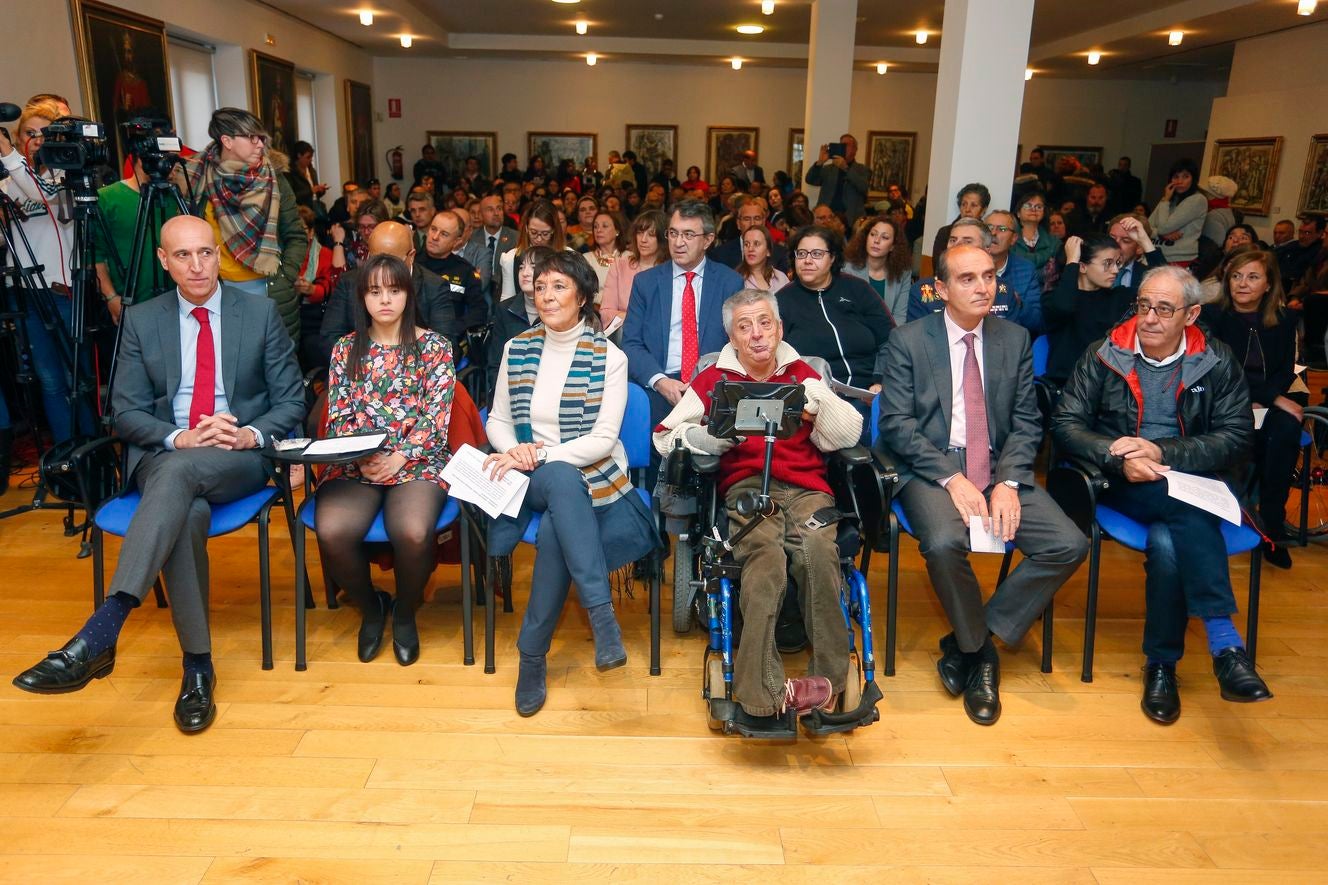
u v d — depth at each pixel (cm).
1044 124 1489
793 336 336
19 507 341
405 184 1430
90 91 576
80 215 306
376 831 193
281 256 372
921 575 327
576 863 185
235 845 188
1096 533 247
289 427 267
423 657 264
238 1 816
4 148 349
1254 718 240
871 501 245
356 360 263
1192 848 192
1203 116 1477
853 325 338
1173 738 231
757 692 207
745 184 1269
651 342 327
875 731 232
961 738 230
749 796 207
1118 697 249
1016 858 189
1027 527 243
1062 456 275
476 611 294
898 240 423
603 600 231
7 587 300
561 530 233
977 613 240
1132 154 1501
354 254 530
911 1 941
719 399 211
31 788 204
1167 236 638
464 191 1082
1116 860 188
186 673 233
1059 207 866
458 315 439
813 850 190
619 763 218
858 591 226
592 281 260
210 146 345
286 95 942
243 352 265
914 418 266
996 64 471
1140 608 302
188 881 178
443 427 265
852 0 884
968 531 241
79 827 192
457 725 231
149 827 193
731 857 188
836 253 335
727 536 234
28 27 511
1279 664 267
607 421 255
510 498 242
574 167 1434
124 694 242
